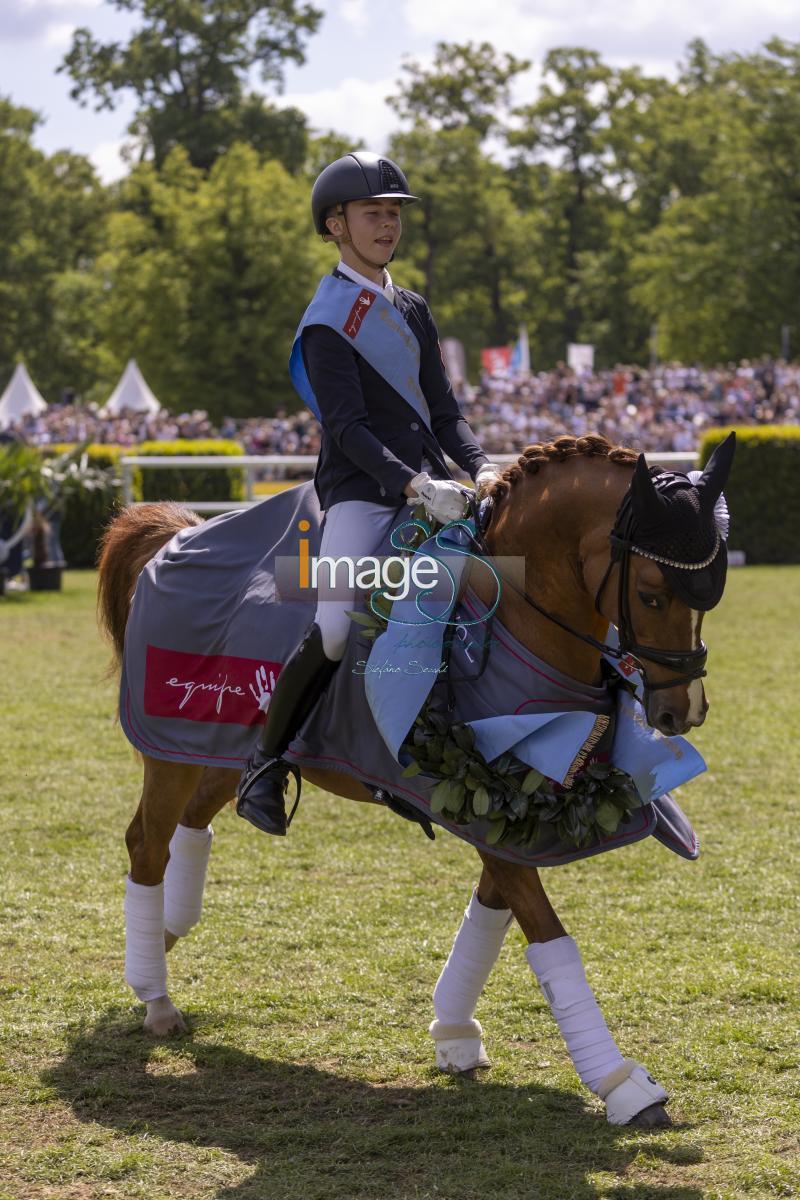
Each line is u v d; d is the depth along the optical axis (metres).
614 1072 4.77
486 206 84.75
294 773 5.33
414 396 5.09
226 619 5.53
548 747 4.62
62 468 22.23
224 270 61.88
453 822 4.80
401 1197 4.30
